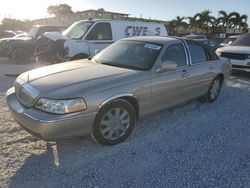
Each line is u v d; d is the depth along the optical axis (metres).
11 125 4.65
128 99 4.18
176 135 4.56
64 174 3.36
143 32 10.88
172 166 3.63
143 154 3.90
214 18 49.72
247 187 3.26
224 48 10.61
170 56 4.94
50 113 3.47
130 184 3.22
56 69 4.44
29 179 3.23
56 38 9.28
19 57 12.36
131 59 4.80
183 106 6.08
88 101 3.62
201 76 5.62
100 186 3.17
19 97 3.96
